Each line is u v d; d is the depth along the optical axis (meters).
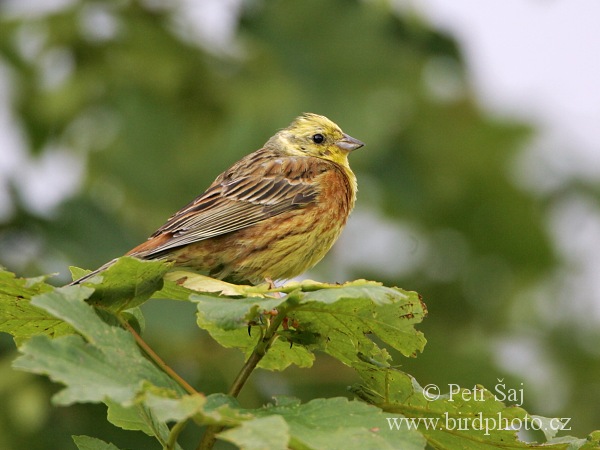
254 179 9.16
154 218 13.29
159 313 10.24
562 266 14.98
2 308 5.46
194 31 14.05
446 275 14.48
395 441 4.53
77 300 4.83
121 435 10.36
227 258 8.90
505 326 14.51
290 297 5.10
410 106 14.36
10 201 11.88
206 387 11.02
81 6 13.83
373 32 13.93
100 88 14.07
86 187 13.66
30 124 14.34
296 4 13.91
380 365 5.49
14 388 10.36
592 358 14.28
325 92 13.75
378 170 14.34
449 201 14.89
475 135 14.97
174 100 14.00
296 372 11.45
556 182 15.52
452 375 12.63
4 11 13.90
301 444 4.42
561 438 5.37
